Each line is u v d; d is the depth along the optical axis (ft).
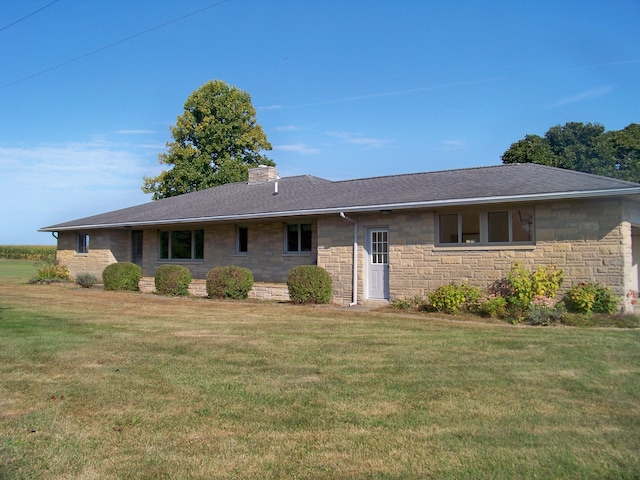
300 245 61.98
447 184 51.60
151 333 35.04
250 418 18.69
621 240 39.99
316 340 32.30
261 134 138.41
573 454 15.49
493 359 26.78
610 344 30.12
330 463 15.14
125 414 19.16
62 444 16.56
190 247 72.79
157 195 135.95
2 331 35.86
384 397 20.83
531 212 43.78
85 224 80.74
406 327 37.01
